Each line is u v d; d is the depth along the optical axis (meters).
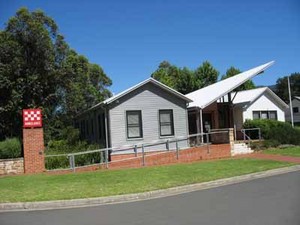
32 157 21.36
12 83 31.34
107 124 27.52
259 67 34.03
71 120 39.72
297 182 15.52
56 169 21.97
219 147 26.69
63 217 11.41
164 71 61.59
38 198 13.93
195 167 20.22
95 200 13.75
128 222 10.20
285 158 23.78
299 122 71.81
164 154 25.45
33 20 32.78
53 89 34.34
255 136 32.66
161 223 9.84
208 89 36.38
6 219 11.55
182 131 29.12
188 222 9.77
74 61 36.06
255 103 35.69
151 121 28.34
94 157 25.52
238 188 14.97
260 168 19.62
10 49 31.75
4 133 31.95
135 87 27.72
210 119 34.47
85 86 42.31
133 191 14.69
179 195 14.40
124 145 27.44
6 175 20.52
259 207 11.10
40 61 33.06
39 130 21.56
